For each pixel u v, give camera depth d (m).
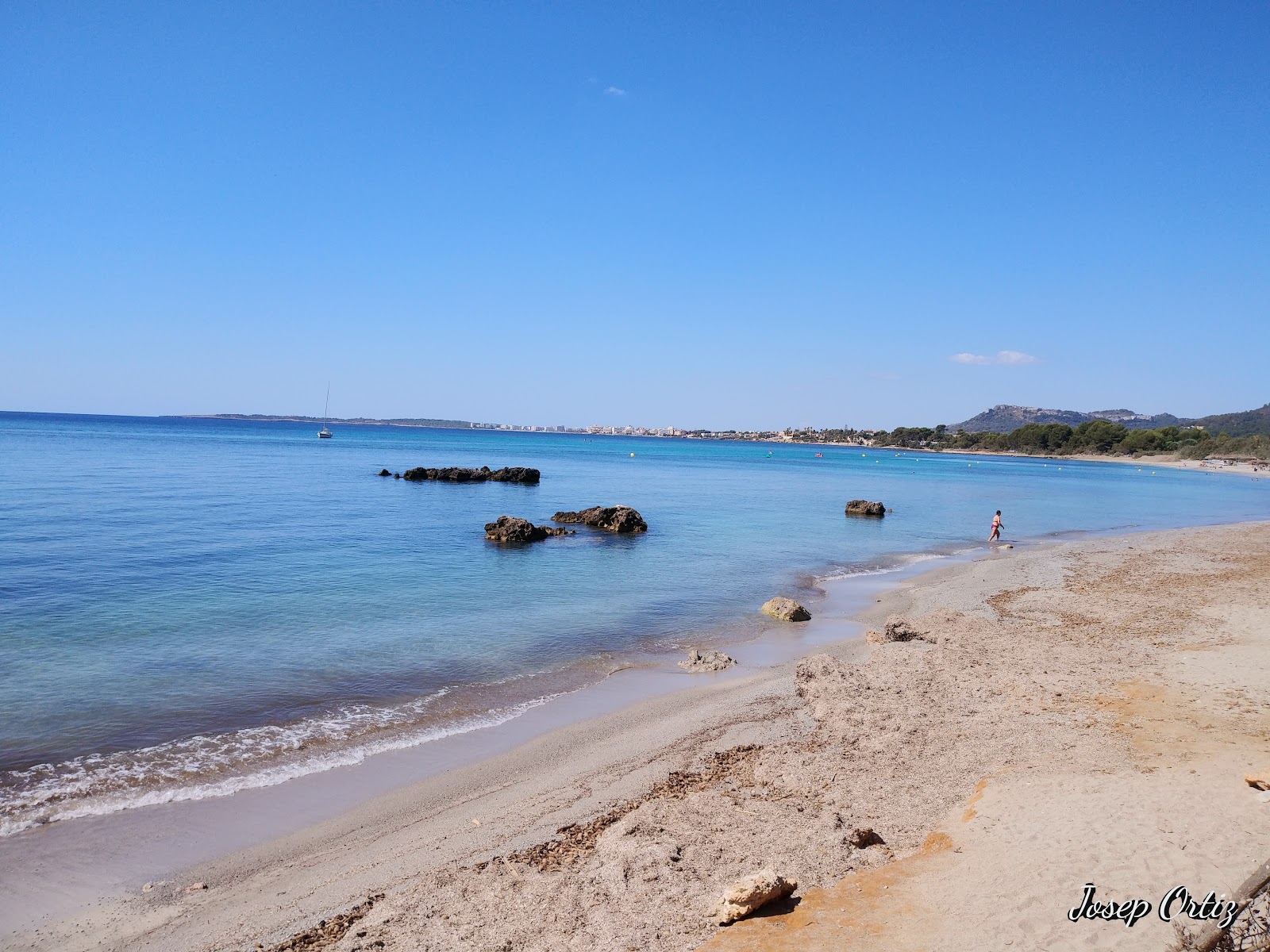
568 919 7.50
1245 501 77.38
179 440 136.00
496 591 25.53
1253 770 10.30
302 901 8.45
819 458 186.75
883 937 6.86
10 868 9.05
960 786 10.70
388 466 89.00
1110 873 7.76
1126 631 20.53
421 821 10.38
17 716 13.34
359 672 16.64
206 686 15.28
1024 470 138.38
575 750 12.87
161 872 9.07
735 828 9.39
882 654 18.03
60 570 25.11
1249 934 6.37
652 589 26.88
